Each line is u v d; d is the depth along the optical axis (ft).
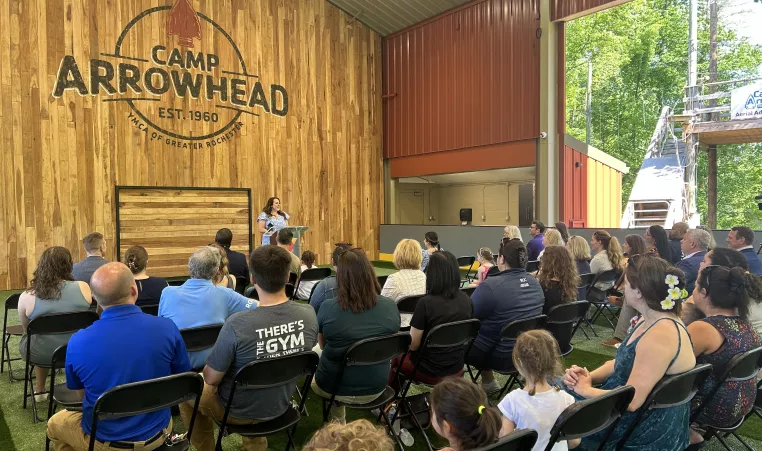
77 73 27.99
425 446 9.61
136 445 6.74
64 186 27.78
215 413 8.13
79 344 6.67
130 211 29.60
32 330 10.11
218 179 32.50
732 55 70.44
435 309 9.85
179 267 31.09
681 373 6.57
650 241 16.79
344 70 38.32
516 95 32.01
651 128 74.95
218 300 10.06
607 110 77.66
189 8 31.30
